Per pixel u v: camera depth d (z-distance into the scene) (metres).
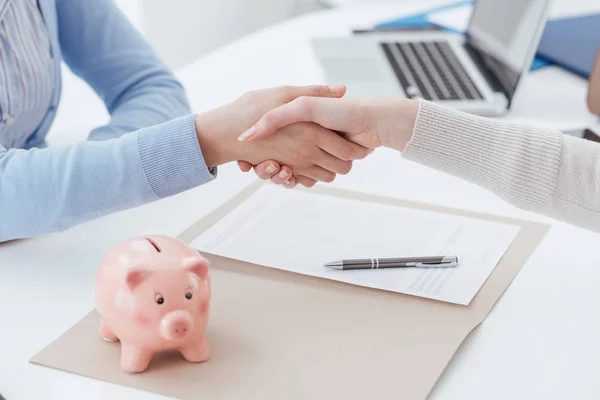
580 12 1.77
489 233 0.90
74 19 1.19
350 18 1.77
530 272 0.82
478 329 0.72
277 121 0.86
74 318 0.73
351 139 0.90
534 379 0.65
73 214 0.84
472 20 1.57
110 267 0.65
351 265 0.81
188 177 0.85
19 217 0.84
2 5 0.96
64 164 0.84
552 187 0.82
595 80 1.22
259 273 0.80
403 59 1.45
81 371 0.65
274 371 0.64
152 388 0.62
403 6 1.87
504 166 0.83
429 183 1.04
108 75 1.20
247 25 2.61
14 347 0.68
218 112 0.87
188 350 0.65
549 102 1.32
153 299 0.62
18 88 0.99
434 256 0.83
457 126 0.85
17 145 1.05
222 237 0.88
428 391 0.62
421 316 0.73
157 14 2.41
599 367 0.66
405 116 0.86
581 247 0.87
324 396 0.61
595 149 0.82
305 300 0.76
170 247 0.66
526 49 1.22
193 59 2.54
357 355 0.67
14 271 0.81
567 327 0.72
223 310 0.74
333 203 0.97
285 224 0.91
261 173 0.91
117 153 0.84
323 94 0.91
